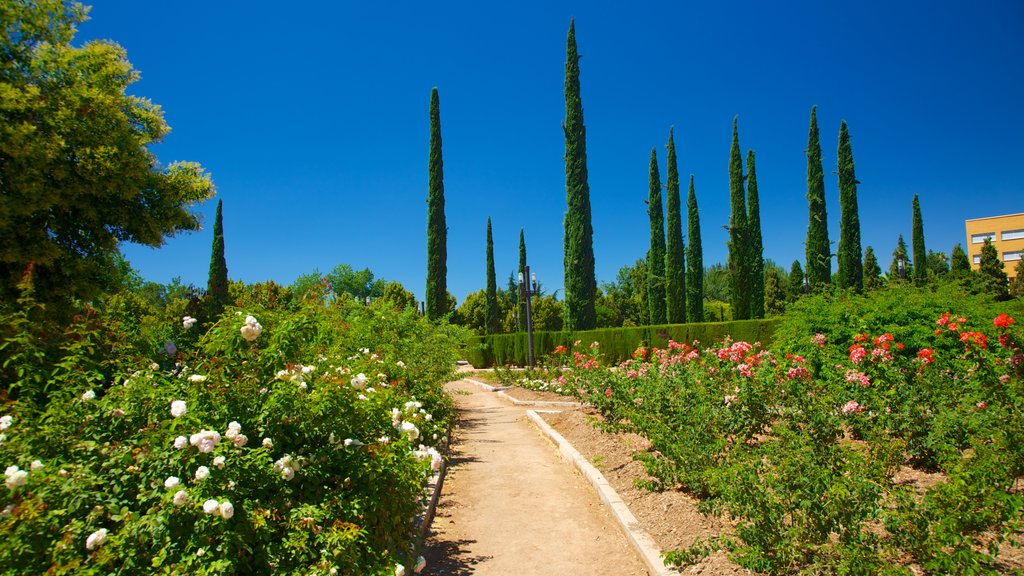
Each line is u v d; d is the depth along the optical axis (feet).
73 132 35.32
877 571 9.03
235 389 10.54
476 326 162.09
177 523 8.13
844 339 27.50
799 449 12.53
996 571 8.86
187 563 7.79
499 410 41.11
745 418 17.79
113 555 7.50
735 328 60.70
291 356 11.44
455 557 13.88
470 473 22.03
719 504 12.67
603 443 23.38
